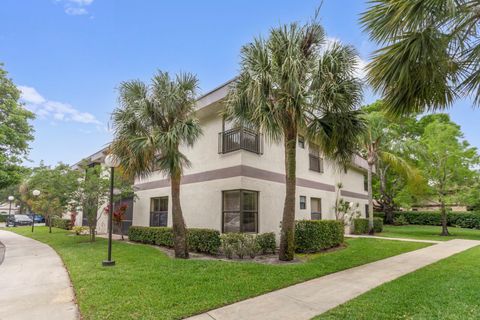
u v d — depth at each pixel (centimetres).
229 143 1057
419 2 417
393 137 2019
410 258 873
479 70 495
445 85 520
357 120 792
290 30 758
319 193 1451
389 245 1142
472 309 430
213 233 916
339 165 878
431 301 466
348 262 796
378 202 2797
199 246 946
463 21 450
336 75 757
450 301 466
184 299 480
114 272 662
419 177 1756
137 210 1518
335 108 767
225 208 1051
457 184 1667
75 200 1303
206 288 539
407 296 493
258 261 805
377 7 484
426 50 455
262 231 1046
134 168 860
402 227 2316
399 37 474
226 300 480
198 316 420
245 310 443
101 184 1268
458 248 1077
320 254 932
